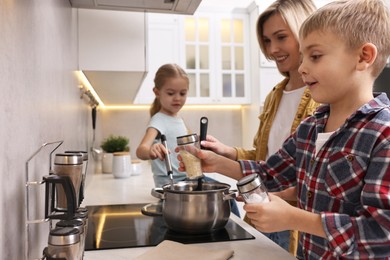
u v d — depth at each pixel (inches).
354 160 29.1
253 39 128.9
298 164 36.9
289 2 49.2
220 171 42.9
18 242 26.5
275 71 124.6
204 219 38.1
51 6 39.4
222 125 144.2
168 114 69.2
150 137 63.5
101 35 64.7
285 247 49.9
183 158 41.6
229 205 41.1
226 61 131.6
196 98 129.6
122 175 89.0
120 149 106.7
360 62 29.3
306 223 28.0
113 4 59.4
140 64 65.9
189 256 31.6
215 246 35.6
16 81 26.0
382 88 98.6
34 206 31.2
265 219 28.5
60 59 45.0
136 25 65.8
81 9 63.9
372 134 28.2
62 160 28.1
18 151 26.5
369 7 29.5
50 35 38.6
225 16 130.1
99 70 64.7
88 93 77.6
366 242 26.2
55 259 22.9
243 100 132.9
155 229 41.4
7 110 24.0
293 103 53.4
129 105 136.3
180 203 38.4
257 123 126.9
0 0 22.6
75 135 59.4
